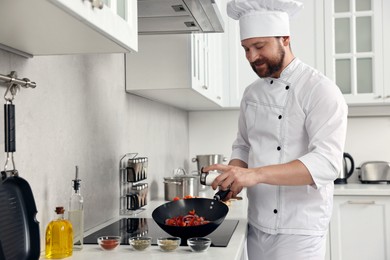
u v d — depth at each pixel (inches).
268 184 67.6
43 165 59.4
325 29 133.0
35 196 57.4
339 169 65.2
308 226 69.2
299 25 134.3
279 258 70.4
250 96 77.9
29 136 56.1
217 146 154.6
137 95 100.9
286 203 70.2
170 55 91.0
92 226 75.2
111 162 84.5
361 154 146.5
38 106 58.2
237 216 83.1
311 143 66.8
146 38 91.6
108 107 83.1
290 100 70.9
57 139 63.3
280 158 71.3
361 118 146.5
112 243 56.2
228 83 138.3
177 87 90.7
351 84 133.0
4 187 46.2
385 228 125.7
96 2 39.2
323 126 66.4
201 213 73.9
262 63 71.1
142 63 91.7
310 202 69.6
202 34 105.8
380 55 130.9
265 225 71.6
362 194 126.3
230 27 138.1
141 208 92.4
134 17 52.6
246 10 71.2
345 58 133.3
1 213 44.8
